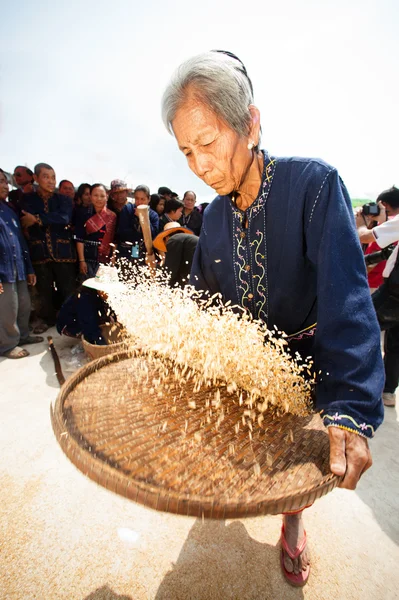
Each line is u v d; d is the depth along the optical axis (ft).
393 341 7.53
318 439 2.45
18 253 9.84
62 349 10.43
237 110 2.23
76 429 2.18
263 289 3.03
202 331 2.95
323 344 2.35
